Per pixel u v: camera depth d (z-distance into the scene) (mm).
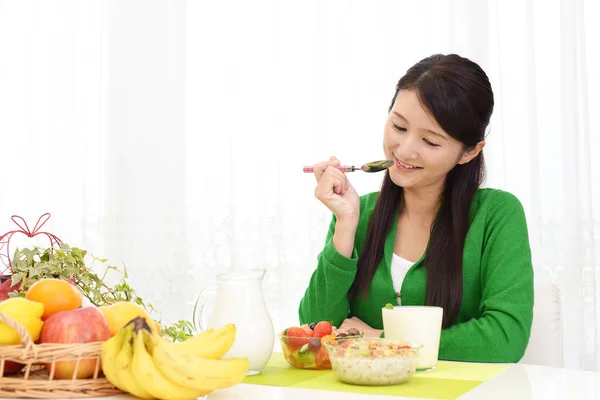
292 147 2959
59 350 975
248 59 3025
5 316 963
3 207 3264
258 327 1183
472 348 1447
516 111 2678
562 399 1008
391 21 2838
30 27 3264
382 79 2854
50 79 3242
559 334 1703
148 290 3100
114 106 3158
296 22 2967
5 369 1026
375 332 1560
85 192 3176
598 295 2596
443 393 1048
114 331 1070
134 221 3121
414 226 1737
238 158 3023
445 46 2785
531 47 2656
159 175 3111
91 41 3201
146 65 3131
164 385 917
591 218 2588
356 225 1660
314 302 1704
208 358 996
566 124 2615
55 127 3230
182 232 3076
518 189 2670
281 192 2959
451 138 1560
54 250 1423
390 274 1691
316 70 2928
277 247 2959
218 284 1205
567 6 2623
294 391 1062
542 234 2646
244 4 3035
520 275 1572
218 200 3057
